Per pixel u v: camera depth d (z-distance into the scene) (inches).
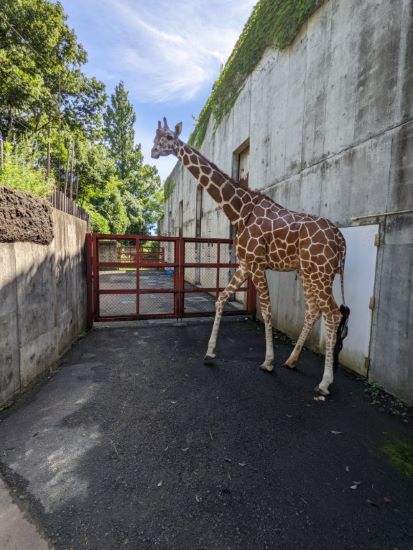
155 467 70.2
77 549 50.3
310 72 149.2
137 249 193.3
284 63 173.5
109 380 115.8
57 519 55.9
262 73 202.4
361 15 116.2
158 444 78.7
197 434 83.5
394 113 102.2
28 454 73.3
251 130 221.1
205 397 104.6
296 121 162.2
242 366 132.8
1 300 90.2
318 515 58.5
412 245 96.7
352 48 121.2
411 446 80.4
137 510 58.4
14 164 141.9
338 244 110.2
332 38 132.7
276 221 120.1
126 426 86.3
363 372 119.4
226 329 191.2
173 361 136.9
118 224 753.6
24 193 101.4
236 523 56.2
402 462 74.2
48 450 75.0
